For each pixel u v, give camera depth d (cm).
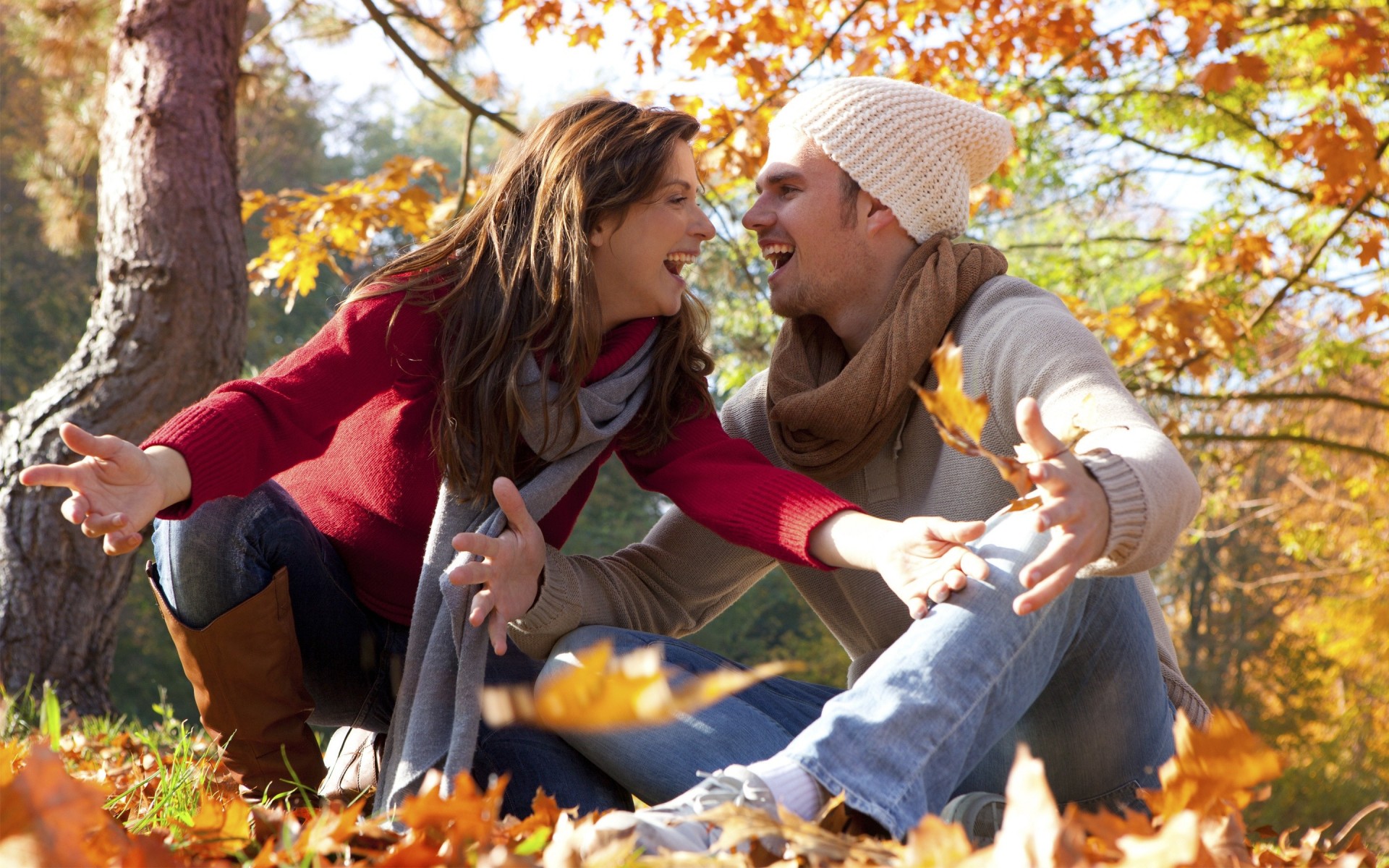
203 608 190
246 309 540
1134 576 195
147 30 538
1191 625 1906
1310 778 1709
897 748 136
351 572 208
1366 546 1140
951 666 142
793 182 231
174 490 155
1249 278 825
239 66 560
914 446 212
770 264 245
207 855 121
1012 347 193
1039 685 153
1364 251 737
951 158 230
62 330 2025
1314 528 1127
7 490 492
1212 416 960
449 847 115
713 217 628
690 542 221
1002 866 96
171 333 510
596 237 200
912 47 652
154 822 153
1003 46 669
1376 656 1742
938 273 213
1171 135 858
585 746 174
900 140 225
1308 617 1902
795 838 113
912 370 207
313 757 203
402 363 193
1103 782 178
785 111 237
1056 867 92
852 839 117
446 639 180
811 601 234
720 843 112
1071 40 662
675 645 175
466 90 718
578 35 620
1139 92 802
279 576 191
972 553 150
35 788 78
